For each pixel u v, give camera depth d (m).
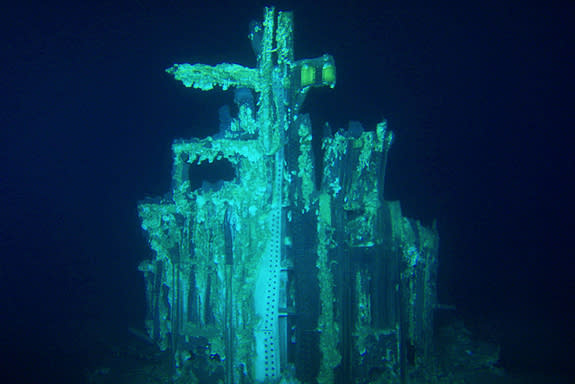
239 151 3.81
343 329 3.62
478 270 7.71
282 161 3.89
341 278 3.64
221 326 3.79
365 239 3.71
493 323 5.89
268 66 3.86
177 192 3.96
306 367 3.61
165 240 3.99
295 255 3.67
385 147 3.79
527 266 7.51
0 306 6.89
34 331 5.90
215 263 3.82
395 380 3.71
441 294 7.20
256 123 3.92
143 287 7.66
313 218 3.66
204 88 4.00
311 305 3.62
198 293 3.87
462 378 4.18
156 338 4.11
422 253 3.92
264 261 3.79
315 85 3.78
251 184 3.79
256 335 3.75
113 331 5.84
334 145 3.73
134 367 4.63
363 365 3.70
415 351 4.09
